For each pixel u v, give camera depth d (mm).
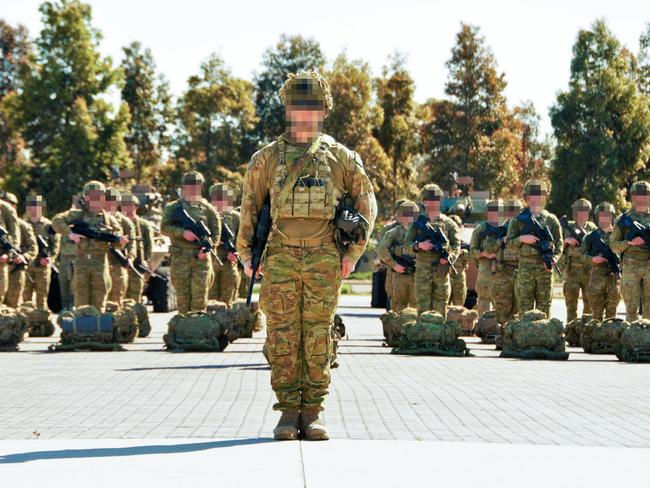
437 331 15633
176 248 16266
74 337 15789
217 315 15906
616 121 66125
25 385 10906
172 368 12844
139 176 89562
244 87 83188
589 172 65375
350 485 5781
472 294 26562
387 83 83938
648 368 13664
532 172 98562
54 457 6586
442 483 5867
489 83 82938
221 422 8227
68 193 69500
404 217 17828
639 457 6703
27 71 71812
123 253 19469
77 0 70688
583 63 65500
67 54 70500
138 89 90750
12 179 70438
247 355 14984
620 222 16047
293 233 7535
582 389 10938
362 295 50594
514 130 85750
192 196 16344
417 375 12297
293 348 7523
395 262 17750
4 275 16844
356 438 7461
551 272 16094
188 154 83812
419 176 92250
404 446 7039
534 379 11984
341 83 77438
